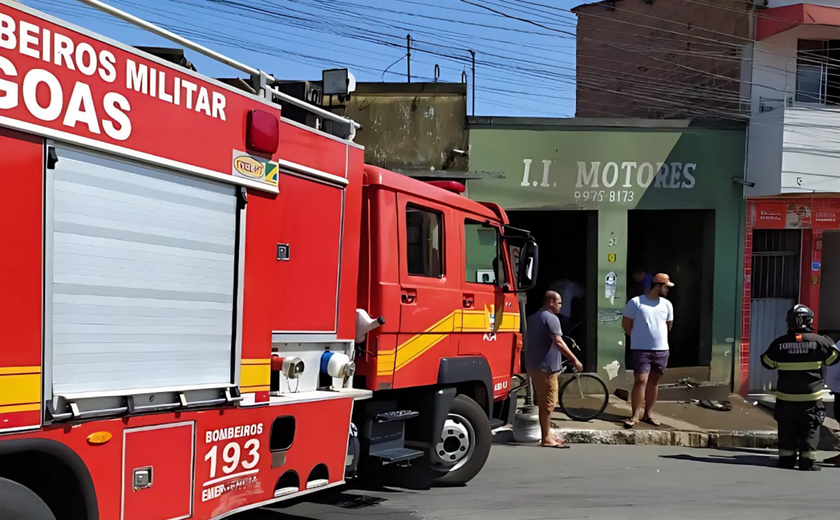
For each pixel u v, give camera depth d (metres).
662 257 13.37
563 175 12.34
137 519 3.38
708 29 14.57
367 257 5.46
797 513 6.24
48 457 3.04
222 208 3.87
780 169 12.00
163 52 4.16
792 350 8.31
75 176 3.07
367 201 5.51
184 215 3.63
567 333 13.04
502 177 12.21
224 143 3.86
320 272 4.79
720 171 12.66
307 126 4.73
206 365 3.76
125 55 3.30
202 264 3.74
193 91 3.67
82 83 3.10
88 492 3.15
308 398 4.56
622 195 12.45
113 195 3.24
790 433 8.27
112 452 3.26
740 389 12.63
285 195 4.45
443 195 6.28
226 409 3.88
